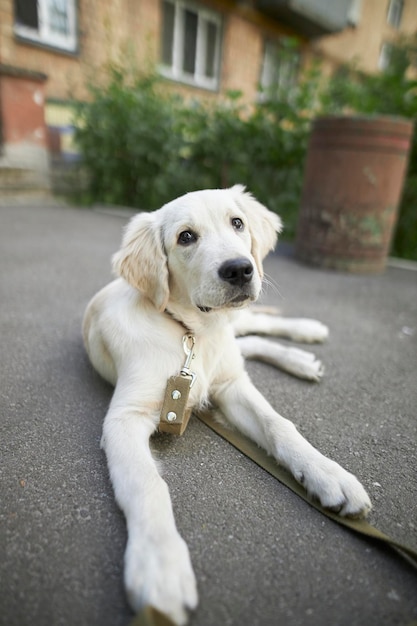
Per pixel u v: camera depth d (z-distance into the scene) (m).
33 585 1.04
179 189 6.99
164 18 9.50
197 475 1.44
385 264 4.73
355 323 3.05
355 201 4.26
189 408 1.68
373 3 13.64
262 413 1.60
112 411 1.53
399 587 1.07
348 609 1.01
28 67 7.71
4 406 1.78
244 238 1.83
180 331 1.72
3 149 7.58
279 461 1.47
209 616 0.97
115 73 7.46
